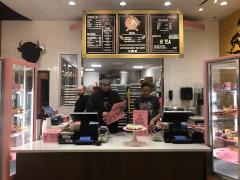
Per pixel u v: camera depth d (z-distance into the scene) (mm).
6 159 2367
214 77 2979
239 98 2234
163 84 5074
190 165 2467
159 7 4238
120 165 2443
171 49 3680
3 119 2338
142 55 3668
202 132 2600
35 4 4078
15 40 4969
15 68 2793
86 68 5707
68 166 2430
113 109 2619
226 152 2676
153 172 2453
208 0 3895
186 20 4855
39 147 2336
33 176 2416
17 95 2891
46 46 5004
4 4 4359
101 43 3686
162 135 2615
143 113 2844
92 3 4039
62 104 5051
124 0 3928
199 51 5059
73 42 5016
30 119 2787
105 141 2504
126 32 3689
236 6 4152
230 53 4547
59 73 5008
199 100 4871
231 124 2898
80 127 2541
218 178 2398
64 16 4734
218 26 5035
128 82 5910
